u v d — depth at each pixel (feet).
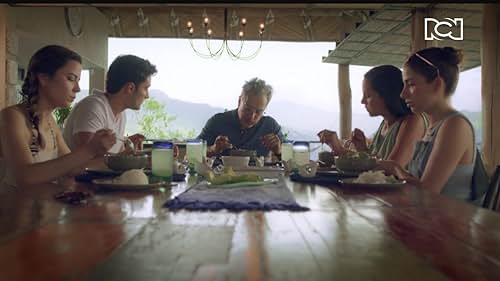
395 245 2.46
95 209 3.52
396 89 8.07
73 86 6.37
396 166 6.15
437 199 4.32
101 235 2.62
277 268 2.01
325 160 7.83
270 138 10.11
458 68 6.46
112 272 1.91
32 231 2.71
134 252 2.24
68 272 1.90
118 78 8.14
